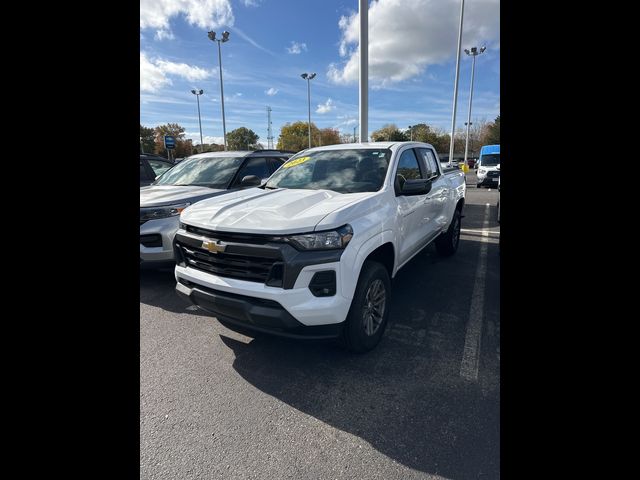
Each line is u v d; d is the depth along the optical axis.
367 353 2.99
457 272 5.06
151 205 4.55
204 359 2.97
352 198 3.00
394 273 3.35
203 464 1.93
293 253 2.44
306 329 2.50
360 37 8.23
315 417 2.28
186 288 2.97
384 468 1.88
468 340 3.18
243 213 2.83
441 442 2.04
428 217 4.32
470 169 34.97
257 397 2.49
